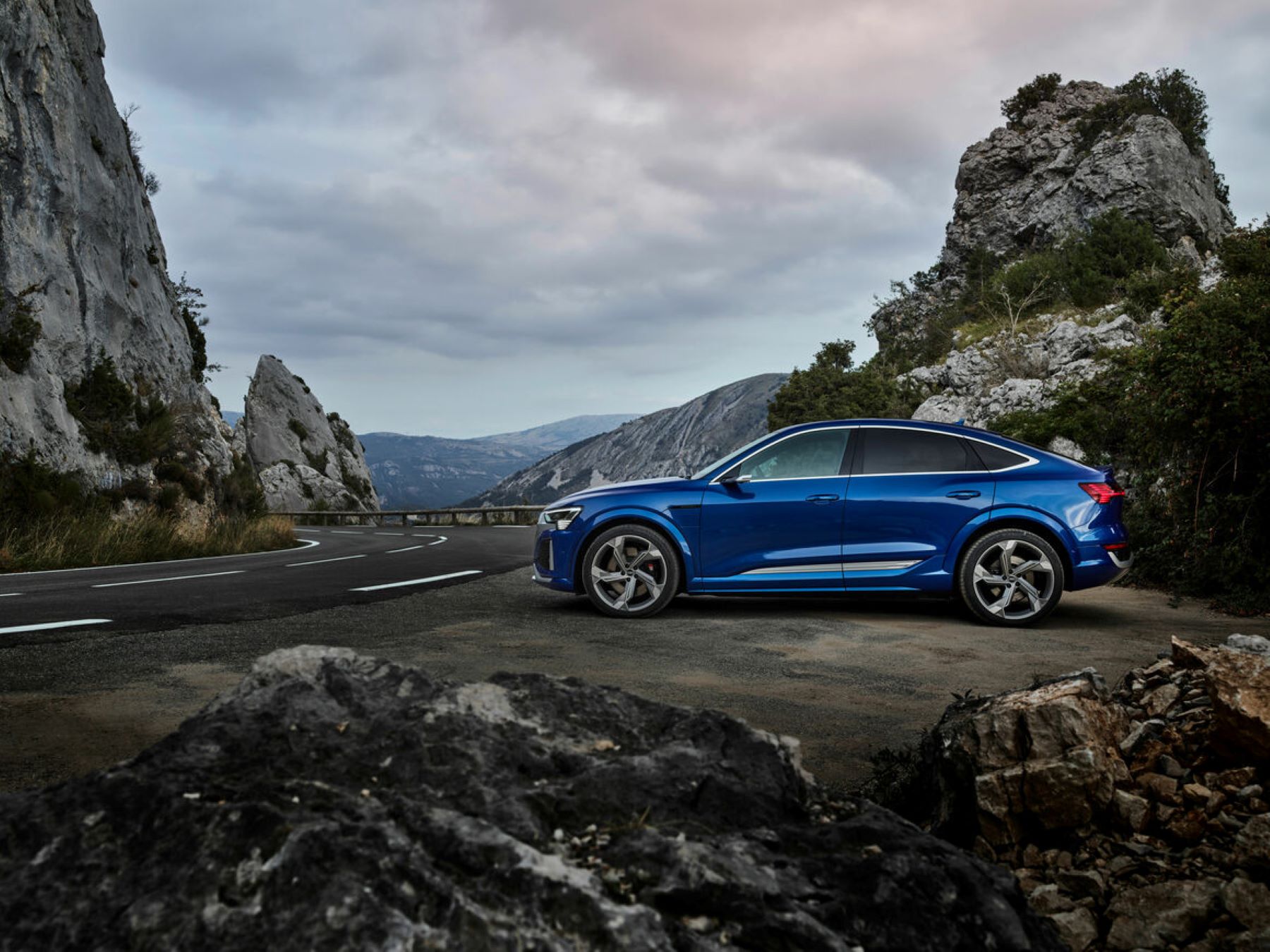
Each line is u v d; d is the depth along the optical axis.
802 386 35.28
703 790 1.45
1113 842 2.68
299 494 64.81
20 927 1.08
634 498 7.93
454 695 1.62
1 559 14.37
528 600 8.87
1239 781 2.79
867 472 7.84
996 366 27.59
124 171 27.92
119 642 6.21
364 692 1.65
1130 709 3.53
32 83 22.95
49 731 3.94
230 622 7.20
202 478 23.64
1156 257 34.81
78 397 21.66
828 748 3.89
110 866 1.16
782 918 1.16
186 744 1.43
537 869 1.14
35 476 17.69
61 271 22.52
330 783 1.36
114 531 17.53
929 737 3.24
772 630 7.07
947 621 7.59
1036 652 6.17
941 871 1.32
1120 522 7.68
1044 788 2.68
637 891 1.19
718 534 7.79
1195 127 47.09
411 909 1.08
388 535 29.12
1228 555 8.82
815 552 7.73
